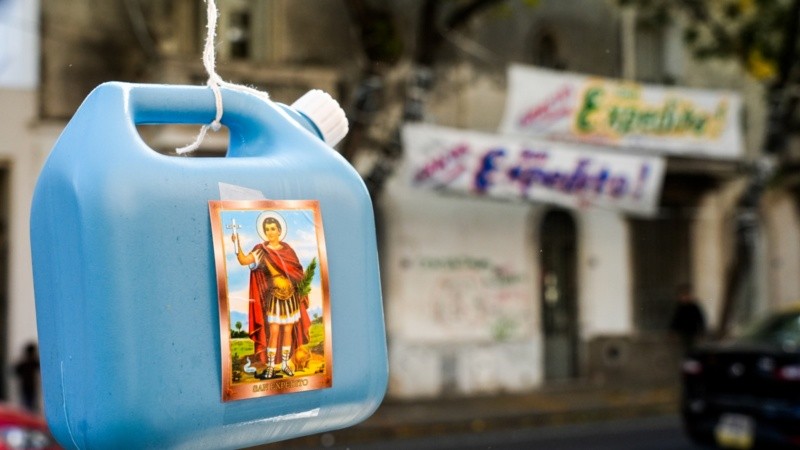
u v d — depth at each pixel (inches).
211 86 51.5
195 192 45.8
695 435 376.2
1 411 254.1
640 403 621.0
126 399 43.1
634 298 727.7
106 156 44.6
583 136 613.3
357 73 608.7
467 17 554.9
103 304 43.3
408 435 535.8
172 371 44.3
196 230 45.5
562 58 697.6
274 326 46.6
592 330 708.7
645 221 737.0
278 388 46.7
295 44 593.0
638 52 732.0
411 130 558.6
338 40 607.2
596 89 612.4
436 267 649.6
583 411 589.9
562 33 698.2
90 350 43.3
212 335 45.4
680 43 739.4
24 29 544.7
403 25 633.6
